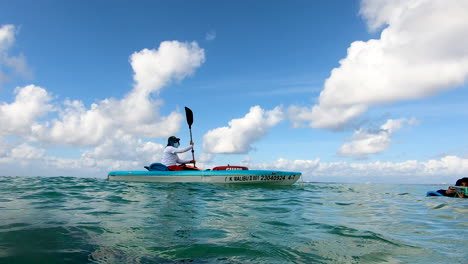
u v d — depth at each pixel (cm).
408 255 191
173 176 784
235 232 239
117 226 244
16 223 236
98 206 355
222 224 271
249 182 793
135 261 160
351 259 180
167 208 357
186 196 498
